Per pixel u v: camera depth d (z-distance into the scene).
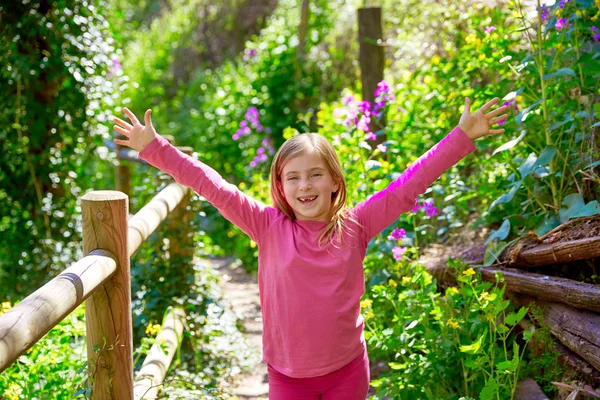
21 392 2.92
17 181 5.64
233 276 6.79
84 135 5.66
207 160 9.41
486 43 4.34
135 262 4.74
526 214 3.79
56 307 2.06
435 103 5.05
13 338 1.84
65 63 5.30
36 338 1.95
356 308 2.52
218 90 9.80
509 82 4.18
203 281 4.78
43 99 5.47
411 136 5.21
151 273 4.63
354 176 4.43
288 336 2.47
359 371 2.53
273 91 8.73
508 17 4.92
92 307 2.57
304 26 8.79
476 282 3.34
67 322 3.50
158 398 3.27
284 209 2.65
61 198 5.76
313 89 8.66
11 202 5.65
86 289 2.25
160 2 16.56
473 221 4.52
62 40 5.30
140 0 17.30
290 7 9.80
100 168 8.32
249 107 8.89
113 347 2.57
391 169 4.78
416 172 2.59
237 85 9.49
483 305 2.96
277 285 2.51
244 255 7.15
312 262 2.48
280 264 2.51
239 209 2.59
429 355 3.22
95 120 5.64
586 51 3.89
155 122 11.77
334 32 8.75
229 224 7.95
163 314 4.41
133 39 15.12
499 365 2.79
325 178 2.56
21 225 5.68
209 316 4.54
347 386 2.50
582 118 3.72
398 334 3.31
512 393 2.99
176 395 3.32
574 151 3.64
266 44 9.03
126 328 2.61
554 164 3.67
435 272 3.94
